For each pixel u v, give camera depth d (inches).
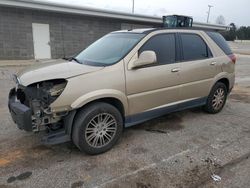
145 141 160.7
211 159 139.2
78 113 135.4
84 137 136.4
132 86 149.6
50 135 133.3
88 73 135.7
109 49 164.9
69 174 124.2
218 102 214.8
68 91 127.7
